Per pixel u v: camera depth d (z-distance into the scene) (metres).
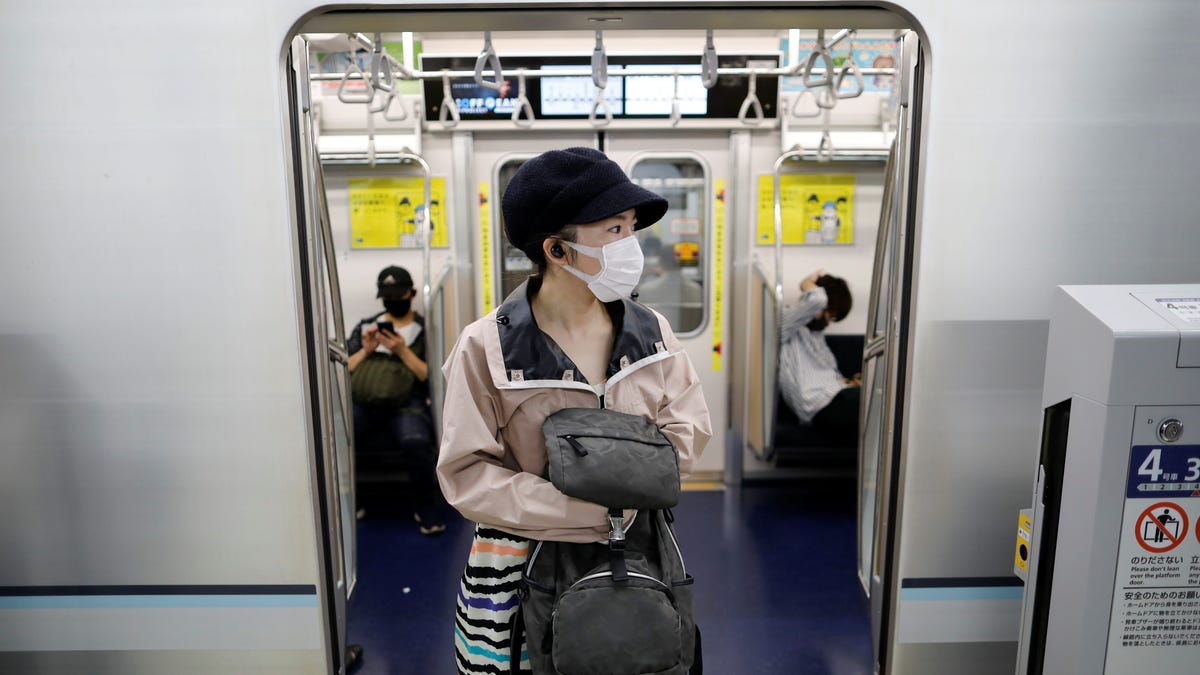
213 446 1.83
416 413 3.78
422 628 2.86
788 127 3.98
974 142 1.76
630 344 1.42
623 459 1.27
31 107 1.70
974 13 1.71
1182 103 1.77
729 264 4.23
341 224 4.16
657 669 1.26
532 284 1.47
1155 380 1.46
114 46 1.68
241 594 1.89
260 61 1.68
